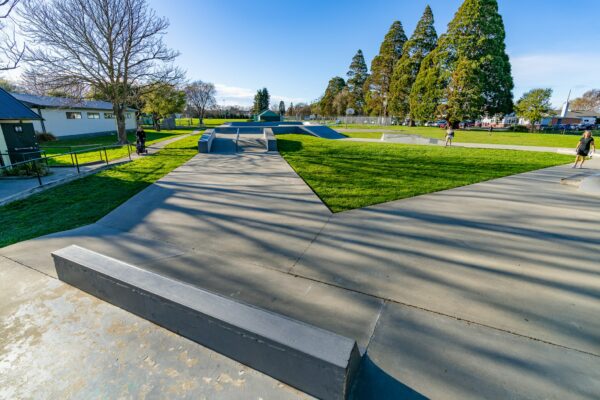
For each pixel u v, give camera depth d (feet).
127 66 58.70
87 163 33.42
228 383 5.46
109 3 53.98
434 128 120.98
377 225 14.16
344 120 176.04
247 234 13.15
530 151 44.29
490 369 5.85
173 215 15.75
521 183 22.99
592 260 10.51
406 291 8.68
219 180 24.36
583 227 13.76
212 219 15.10
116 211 16.49
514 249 11.46
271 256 11.00
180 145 53.01
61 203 18.42
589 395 5.26
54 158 39.45
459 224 14.23
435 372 5.78
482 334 6.86
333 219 15.01
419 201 18.13
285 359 5.31
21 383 5.43
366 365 5.93
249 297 8.39
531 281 9.16
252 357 5.72
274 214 15.83
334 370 4.84
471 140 66.23
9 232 13.52
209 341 6.22
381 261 10.55
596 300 8.15
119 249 11.61
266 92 276.00
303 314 7.64
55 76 52.44
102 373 5.64
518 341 6.63
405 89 134.10
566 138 73.26
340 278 9.43
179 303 6.31
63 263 8.62
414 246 11.79
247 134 65.26
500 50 106.52
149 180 24.77
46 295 8.29
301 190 20.88
